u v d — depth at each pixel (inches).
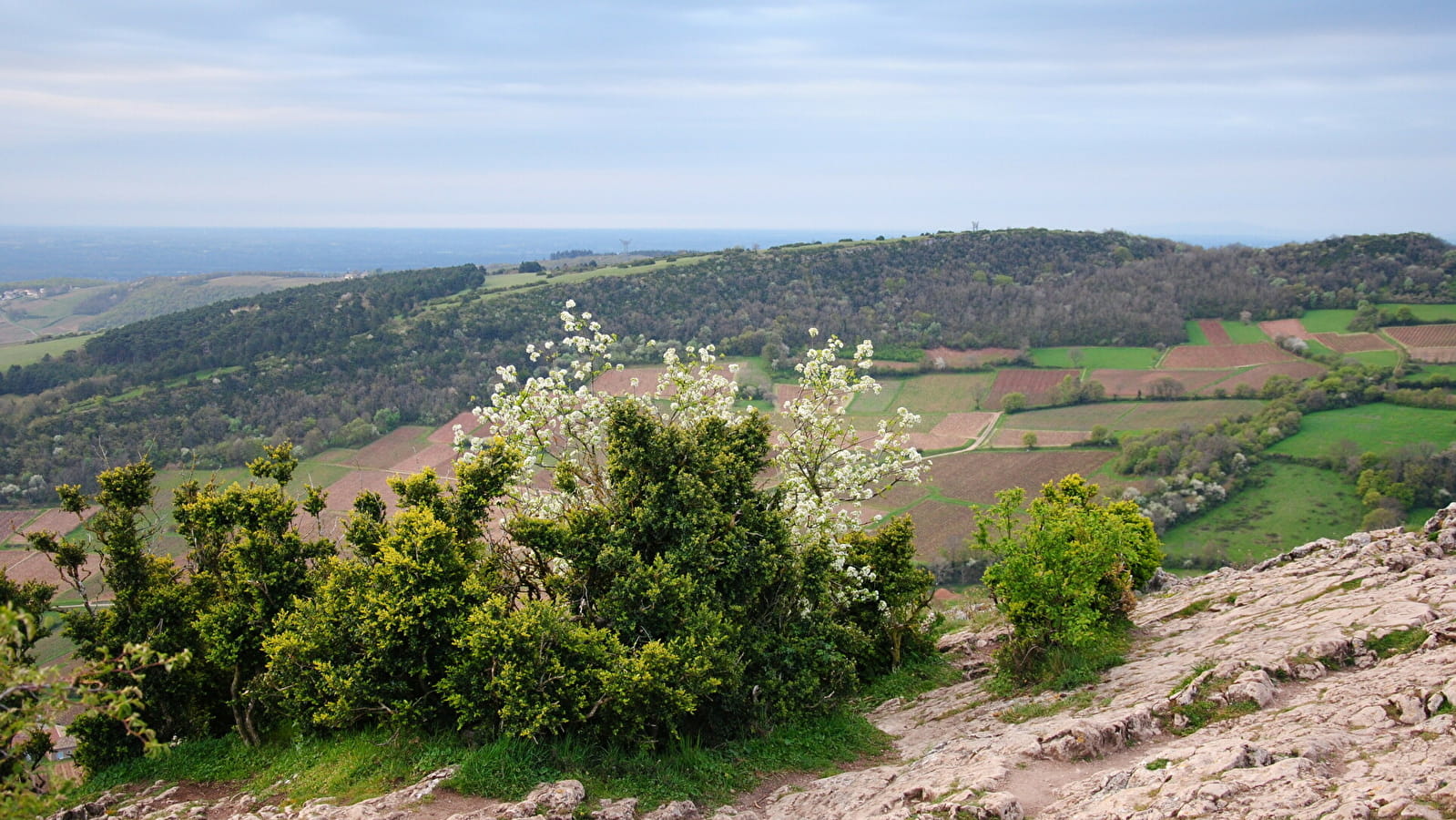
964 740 539.2
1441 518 769.6
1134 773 387.9
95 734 610.5
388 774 511.5
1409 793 294.4
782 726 640.4
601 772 519.5
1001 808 371.2
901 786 449.1
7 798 322.0
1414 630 508.1
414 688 580.1
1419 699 393.7
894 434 883.4
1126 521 871.1
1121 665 656.4
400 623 552.4
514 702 516.4
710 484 689.0
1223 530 2034.9
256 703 650.8
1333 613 600.4
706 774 540.4
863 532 926.4
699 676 561.6
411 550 589.3
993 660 818.8
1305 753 362.6
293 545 692.1
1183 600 870.4
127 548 677.3
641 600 626.8
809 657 697.6
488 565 682.2
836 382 840.9
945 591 1850.4
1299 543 1930.4
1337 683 465.1
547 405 772.0
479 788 476.7
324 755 561.3
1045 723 514.9
